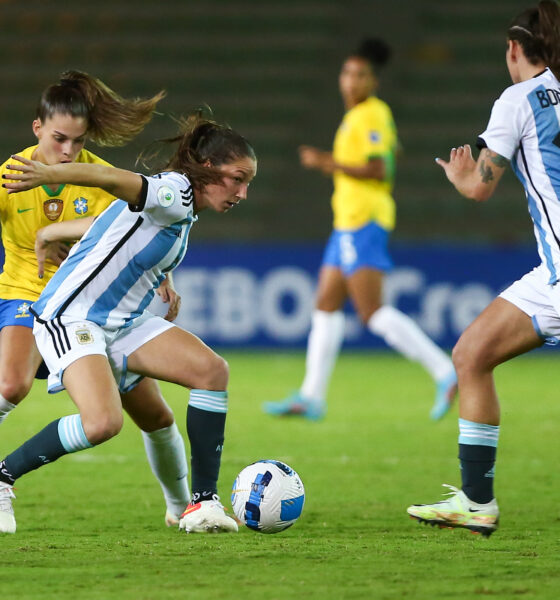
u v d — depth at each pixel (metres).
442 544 13.64
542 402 34.34
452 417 31.06
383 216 29.66
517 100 13.51
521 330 13.77
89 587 10.84
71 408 32.06
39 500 17.52
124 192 13.02
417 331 29.61
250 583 11.04
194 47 70.88
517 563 12.25
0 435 26.11
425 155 62.91
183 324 49.84
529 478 20.41
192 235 60.41
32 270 15.33
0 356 14.78
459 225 59.53
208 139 13.88
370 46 29.98
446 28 70.50
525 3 70.62
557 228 13.38
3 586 10.90
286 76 68.19
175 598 10.34
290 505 13.95
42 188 15.19
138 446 24.81
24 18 73.44
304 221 60.88
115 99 14.91
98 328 13.81
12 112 67.25
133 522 15.47
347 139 29.89
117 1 73.94
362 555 12.75
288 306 50.12
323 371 30.02
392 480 20.08
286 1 72.62
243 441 25.64
